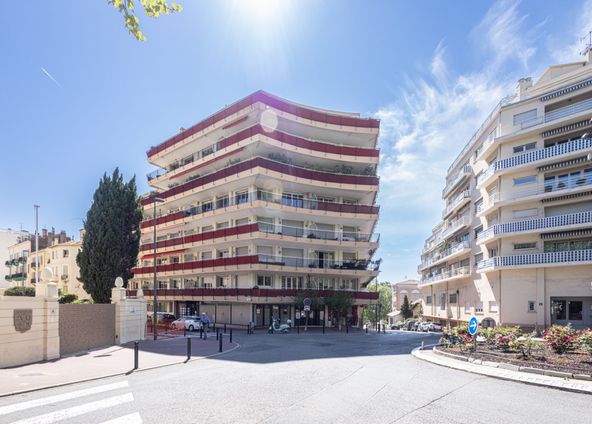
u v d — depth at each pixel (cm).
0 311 1243
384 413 715
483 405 773
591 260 2720
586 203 2872
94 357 1485
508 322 3128
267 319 3588
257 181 3525
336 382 1007
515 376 1040
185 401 800
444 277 4741
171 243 4172
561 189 2889
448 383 995
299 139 3634
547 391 895
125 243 2745
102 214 2697
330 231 3812
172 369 1231
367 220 3812
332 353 1711
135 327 2178
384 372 1174
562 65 3281
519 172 3177
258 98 3500
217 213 3697
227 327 3575
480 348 1486
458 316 4406
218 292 3581
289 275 3647
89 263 2670
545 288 2970
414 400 813
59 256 5522
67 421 670
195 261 3834
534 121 3136
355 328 3788
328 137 4009
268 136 3453
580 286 2823
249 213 3569
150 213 4944
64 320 1597
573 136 2998
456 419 680
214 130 3888
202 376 1094
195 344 2011
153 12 539
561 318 2927
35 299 1383
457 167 4891
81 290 5397
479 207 3853
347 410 734
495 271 3334
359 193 3909
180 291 4003
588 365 1080
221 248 3844
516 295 3106
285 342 2239
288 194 3741
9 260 6994
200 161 4019
